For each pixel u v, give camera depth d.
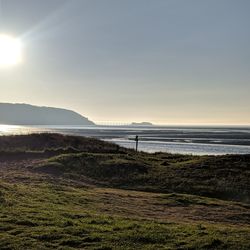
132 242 12.35
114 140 109.50
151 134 175.25
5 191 20.09
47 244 11.93
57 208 17.45
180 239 12.83
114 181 31.02
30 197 19.72
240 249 11.92
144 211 20.14
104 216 16.38
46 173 31.25
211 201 24.28
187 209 21.69
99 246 11.88
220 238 12.99
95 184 29.97
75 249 11.59
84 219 15.33
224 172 32.25
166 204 22.66
